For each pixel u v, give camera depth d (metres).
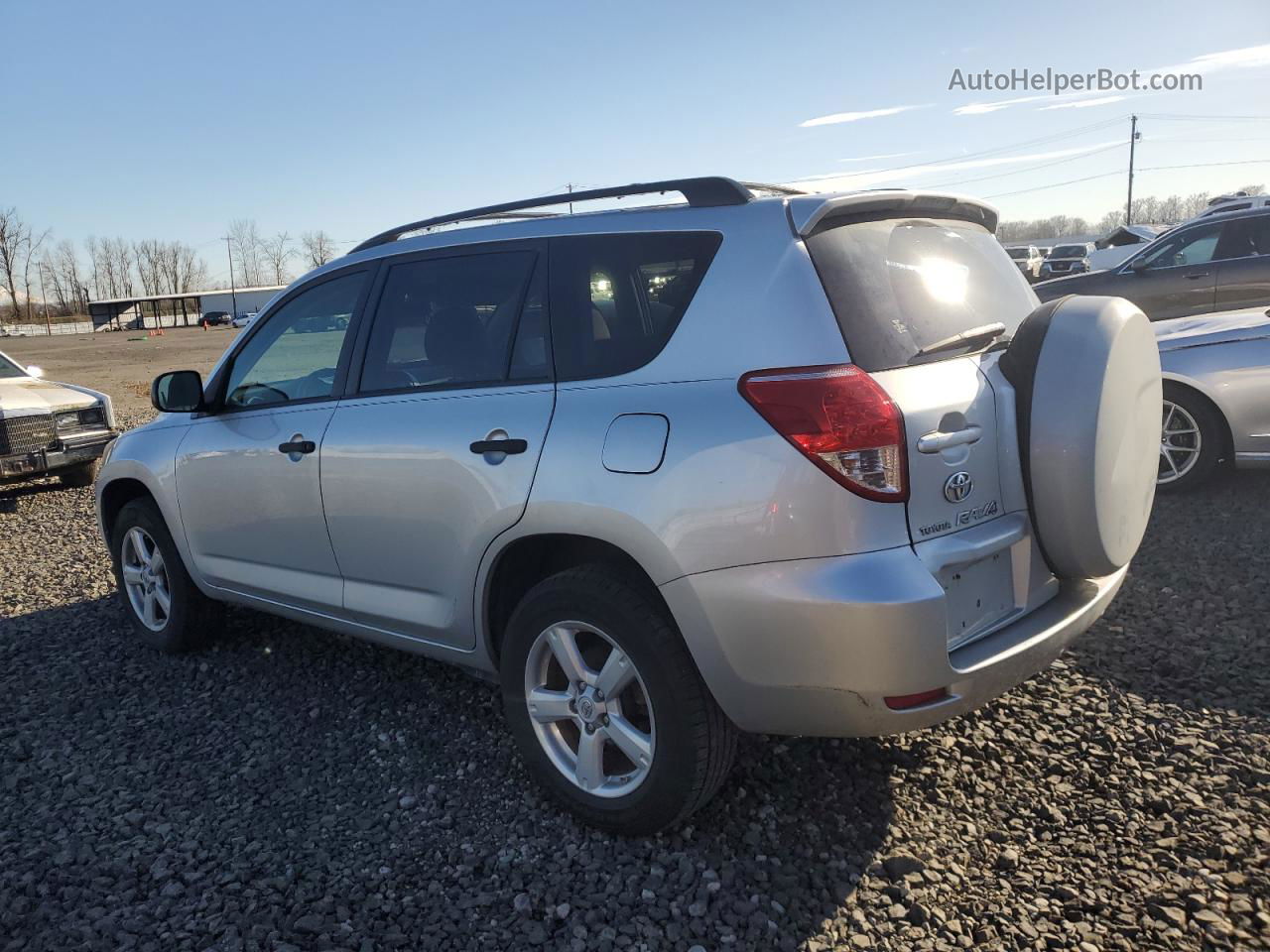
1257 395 5.77
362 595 3.63
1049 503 2.76
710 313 2.72
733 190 2.86
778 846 2.86
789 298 2.60
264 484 3.90
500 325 3.22
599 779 2.96
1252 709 3.44
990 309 3.07
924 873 2.70
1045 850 2.78
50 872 2.88
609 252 3.01
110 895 2.76
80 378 26.45
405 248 3.63
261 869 2.87
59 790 3.39
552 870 2.81
